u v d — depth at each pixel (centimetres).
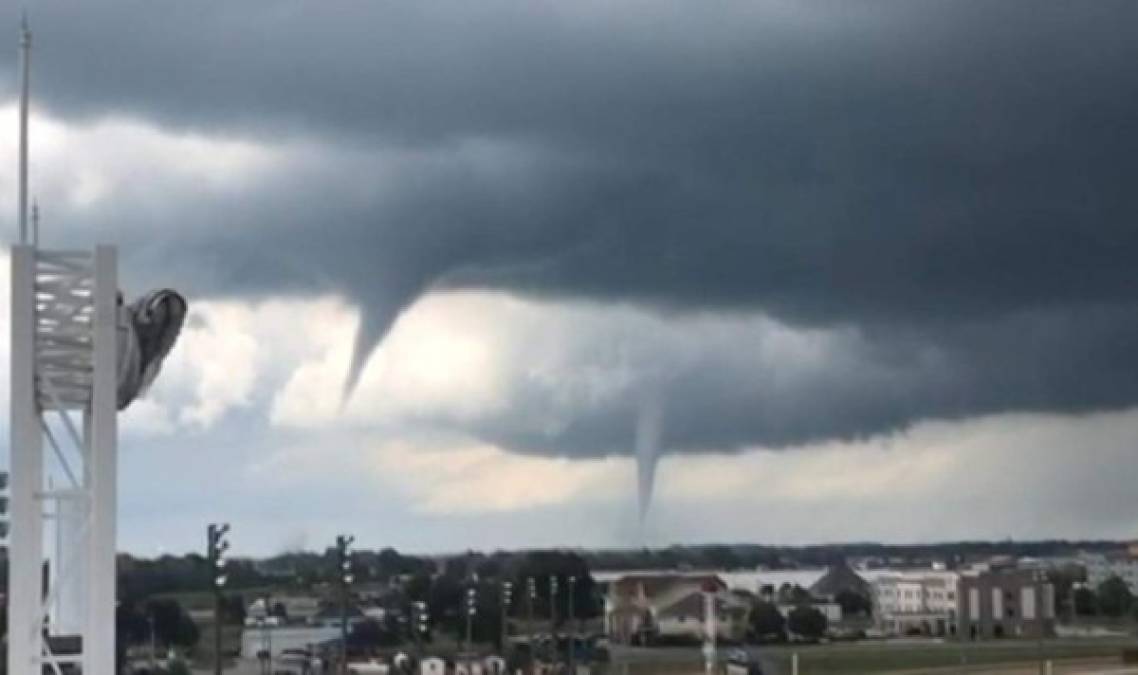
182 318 2195
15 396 2122
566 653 15550
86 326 2133
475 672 14188
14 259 2109
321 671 13450
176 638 13775
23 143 2142
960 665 14712
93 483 2109
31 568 2122
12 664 2112
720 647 16412
